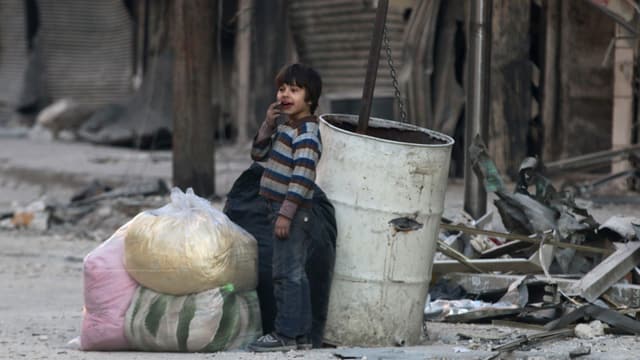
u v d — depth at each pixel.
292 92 11.84
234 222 12.63
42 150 43.25
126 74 48.97
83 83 51.25
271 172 11.95
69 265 22.19
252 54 38.97
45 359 11.92
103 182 32.91
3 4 54.59
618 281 13.57
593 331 12.50
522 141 29.19
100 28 50.78
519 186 15.63
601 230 14.85
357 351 11.77
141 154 40.78
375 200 12.12
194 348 12.09
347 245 12.24
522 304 13.48
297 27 36.28
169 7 44.25
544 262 14.50
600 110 29.48
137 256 12.02
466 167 17.56
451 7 29.77
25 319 15.84
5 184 35.19
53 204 28.14
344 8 34.53
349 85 34.44
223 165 35.53
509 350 11.63
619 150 24.50
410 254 12.29
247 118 39.59
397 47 31.59
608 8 18.55
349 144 12.16
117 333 12.16
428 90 29.88
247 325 12.23
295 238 11.84
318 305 12.25
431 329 13.64
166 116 43.19
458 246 15.75
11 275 20.95
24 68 53.31
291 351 11.93
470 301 14.41
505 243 15.41
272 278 12.26
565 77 29.70
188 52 27.55
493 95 29.19
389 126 13.05
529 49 29.36
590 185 25.34
